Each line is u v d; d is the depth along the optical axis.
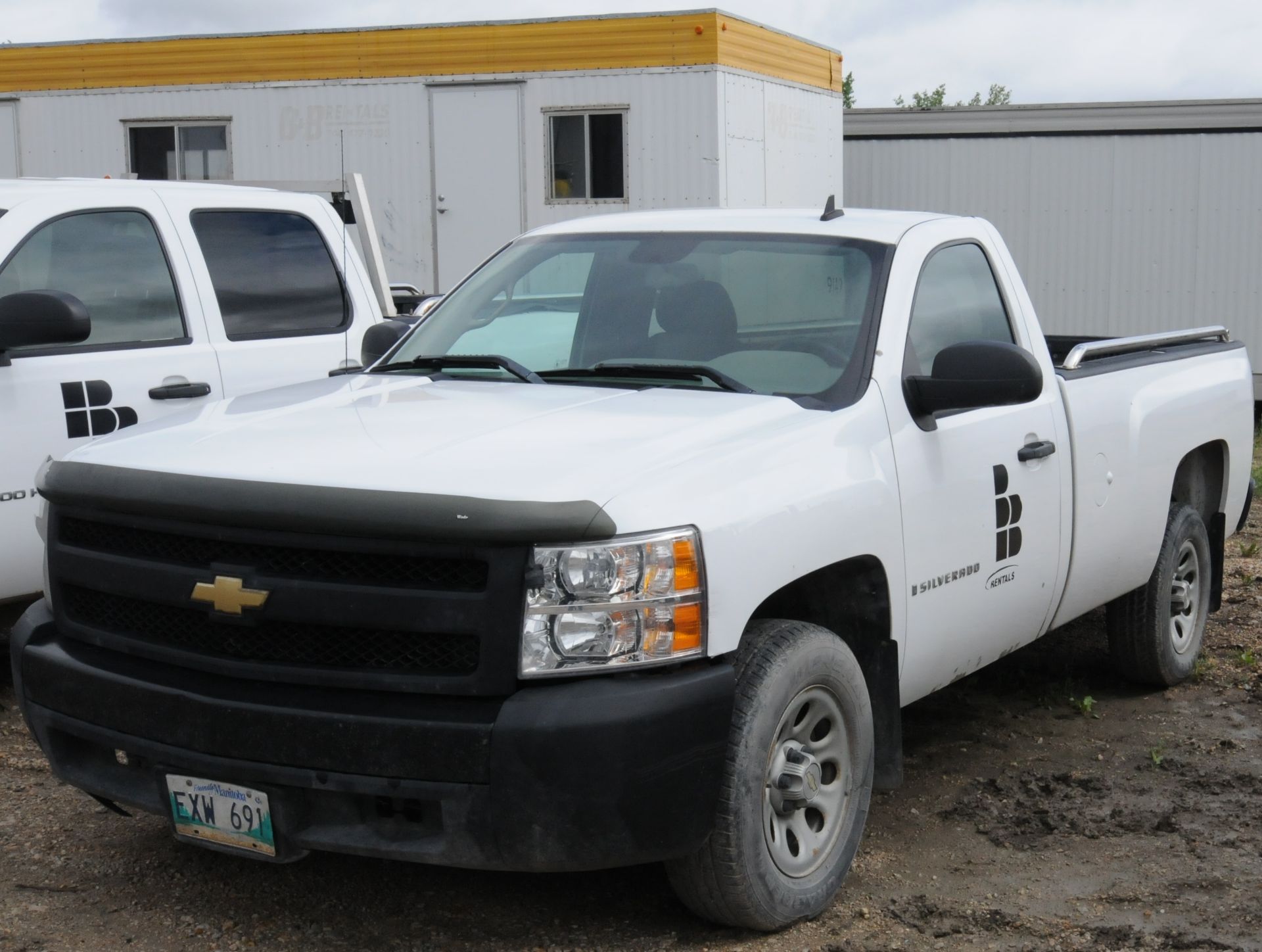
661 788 3.05
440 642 3.06
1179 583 5.89
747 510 3.29
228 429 3.62
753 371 4.03
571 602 3.02
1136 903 3.75
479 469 3.14
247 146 14.41
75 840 4.06
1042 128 15.88
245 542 3.17
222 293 6.01
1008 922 3.61
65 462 3.56
